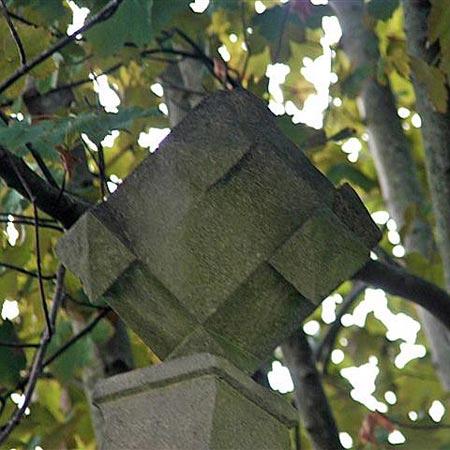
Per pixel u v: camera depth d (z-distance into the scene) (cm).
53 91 988
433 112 985
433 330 1236
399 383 1455
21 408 843
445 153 985
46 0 930
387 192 1338
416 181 1334
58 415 1348
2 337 959
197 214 505
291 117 1187
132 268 514
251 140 501
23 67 776
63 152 805
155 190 512
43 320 1098
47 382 1338
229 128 503
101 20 774
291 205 505
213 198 505
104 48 859
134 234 513
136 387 493
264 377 987
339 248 508
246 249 505
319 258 506
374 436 1088
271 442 494
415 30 991
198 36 1228
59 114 985
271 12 1148
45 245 1032
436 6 887
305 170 514
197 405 479
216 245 506
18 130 761
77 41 978
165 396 488
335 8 1309
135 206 514
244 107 510
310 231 504
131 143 1272
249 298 509
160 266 509
